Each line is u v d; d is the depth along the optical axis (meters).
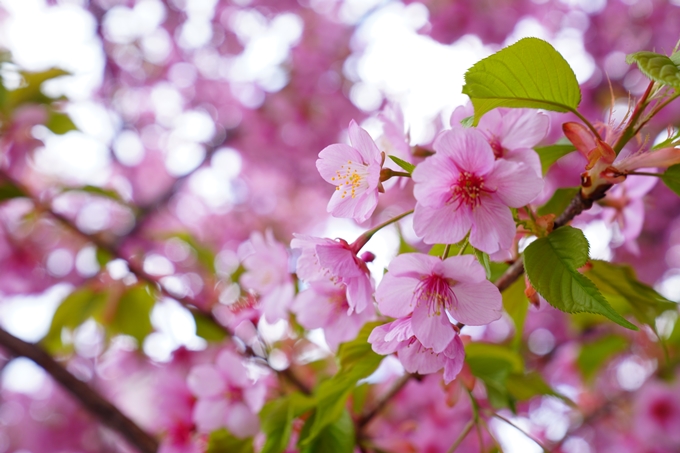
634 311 0.38
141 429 0.49
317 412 0.38
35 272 0.77
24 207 0.73
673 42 1.07
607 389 0.77
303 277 0.35
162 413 0.46
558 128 0.55
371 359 0.37
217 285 0.55
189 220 1.28
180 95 1.29
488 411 0.38
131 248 0.89
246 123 1.17
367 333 0.36
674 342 0.62
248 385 0.43
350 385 0.38
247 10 1.23
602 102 1.03
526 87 0.33
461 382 0.39
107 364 0.66
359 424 0.42
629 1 1.10
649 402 0.67
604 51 1.09
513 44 0.32
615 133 0.34
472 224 0.32
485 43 1.10
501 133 0.34
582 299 0.31
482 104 0.33
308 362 0.50
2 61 0.57
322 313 0.37
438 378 0.44
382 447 0.45
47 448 1.05
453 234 0.32
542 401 0.76
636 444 0.72
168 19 1.23
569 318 0.67
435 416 0.57
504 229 0.32
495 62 0.32
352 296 0.34
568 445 0.72
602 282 0.37
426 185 0.32
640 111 0.33
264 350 0.47
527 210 0.34
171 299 0.54
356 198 0.33
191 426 0.46
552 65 0.32
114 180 1.26
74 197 1.04
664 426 0.67
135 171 1.28
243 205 1.31
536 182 0.31
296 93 1.12
